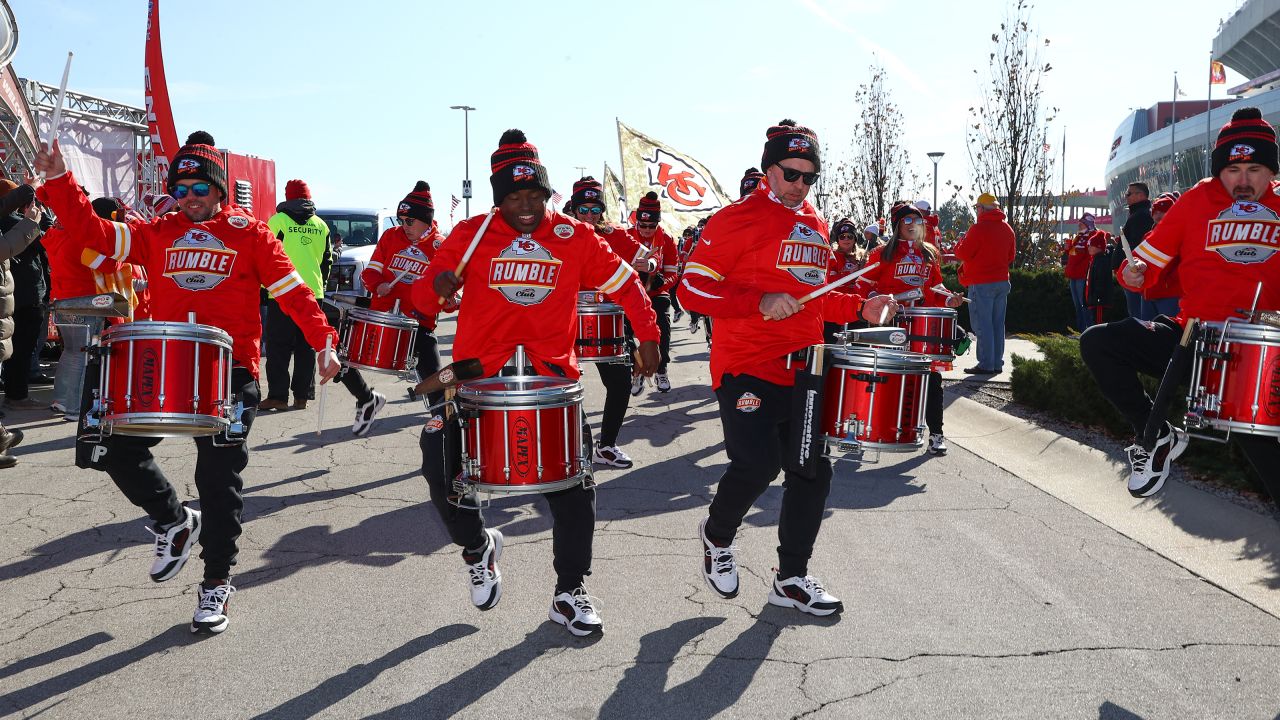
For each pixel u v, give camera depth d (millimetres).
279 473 6723
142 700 3375
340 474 6695
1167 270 4227
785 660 3668
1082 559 4793
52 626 4020
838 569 4676
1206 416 3703
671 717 3248
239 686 3480
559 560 3900
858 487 6266
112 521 5520
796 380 3850
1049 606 4176
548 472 3574
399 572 4668
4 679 3535
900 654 3709
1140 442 4258
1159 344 4188
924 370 3826
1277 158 3855
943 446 7191
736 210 3982
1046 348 8852
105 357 3709
